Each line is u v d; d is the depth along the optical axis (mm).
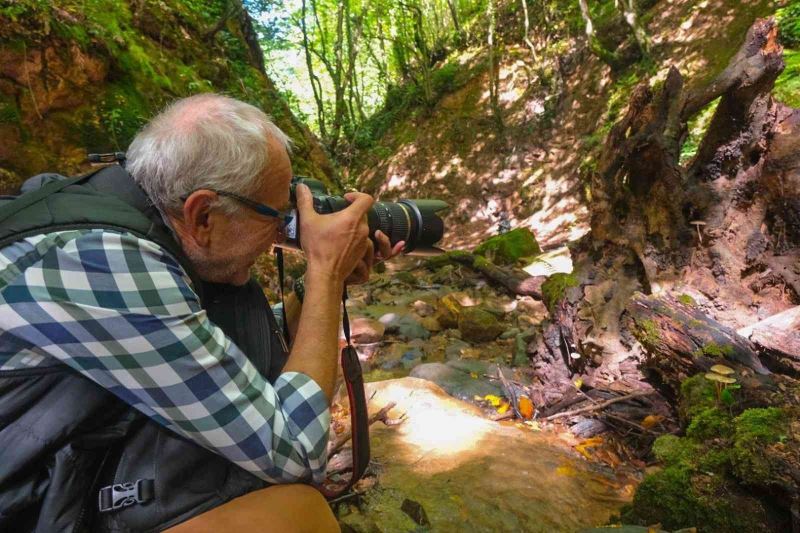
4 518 985
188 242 1128
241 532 1104
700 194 2846
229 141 1058
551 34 12352
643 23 10562
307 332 1188
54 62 4227
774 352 2250
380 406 2791
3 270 956
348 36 13781
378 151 13812
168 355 988
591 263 3199
